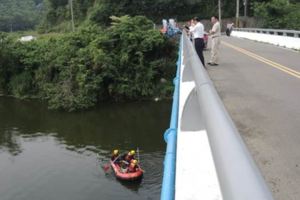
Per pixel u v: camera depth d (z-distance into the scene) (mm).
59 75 44562
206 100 3127
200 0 72875
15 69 48656
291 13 63938
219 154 1967
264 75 14117
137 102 42469
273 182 5016
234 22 71438
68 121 37375
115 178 23719
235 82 12727
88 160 26938
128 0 68938
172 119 6086
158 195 21562
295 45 26688
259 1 70938
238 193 1536
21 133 34250
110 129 34344
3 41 49656
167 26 47094
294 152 6000
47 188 22844
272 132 7070
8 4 131375
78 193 22016
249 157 1778
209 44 29078
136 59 43531
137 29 44469
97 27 47250
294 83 12242
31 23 129500
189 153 4398
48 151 29172
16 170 25688
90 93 41625
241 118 8172
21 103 45188
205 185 3812
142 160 26516
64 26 83250
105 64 41531
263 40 35344
